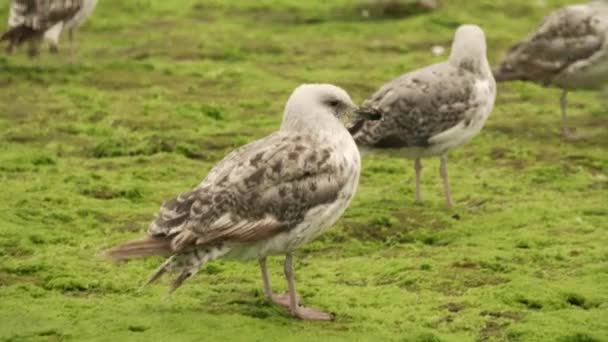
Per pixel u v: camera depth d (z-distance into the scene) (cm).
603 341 1072
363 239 1414
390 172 1722
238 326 1082
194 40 2591
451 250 1349
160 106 2036
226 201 1075
